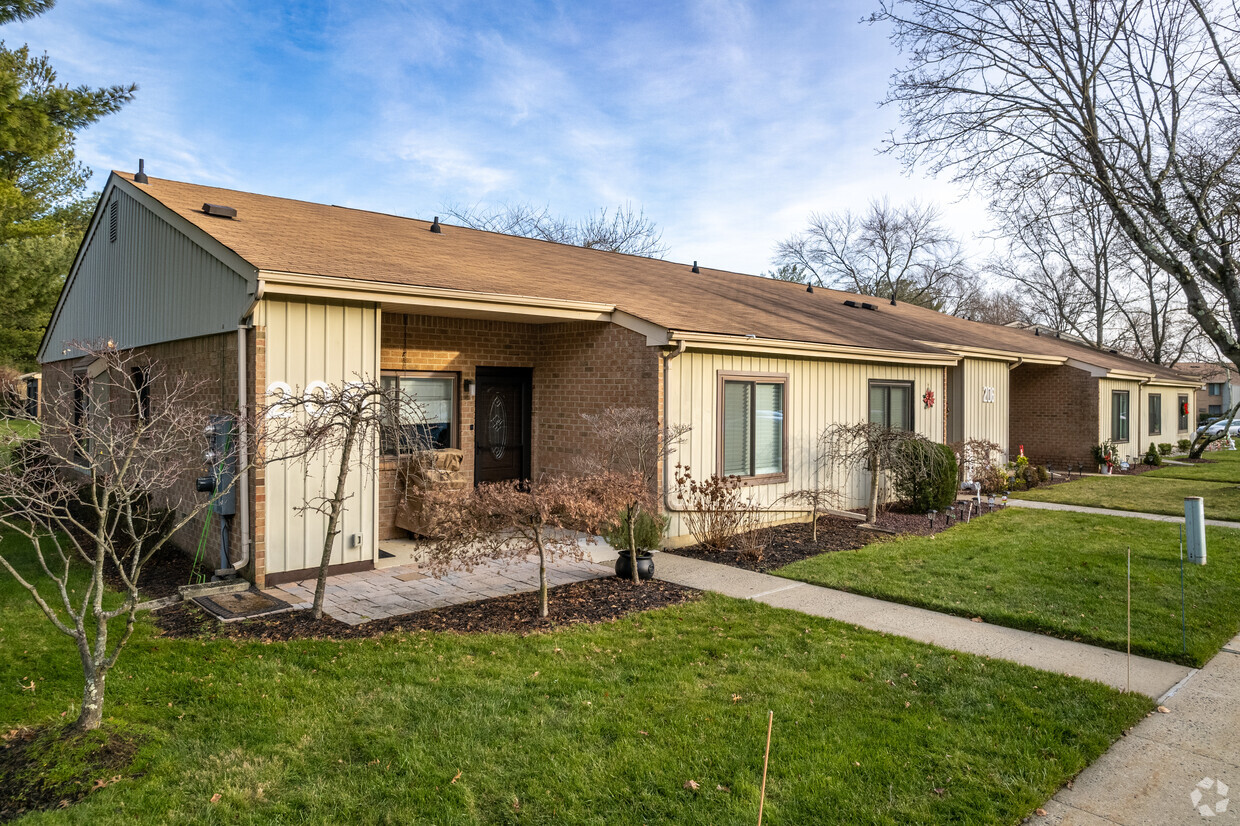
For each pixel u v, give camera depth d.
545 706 4.70
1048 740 4.32
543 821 3.53
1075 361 20.09
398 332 9.67
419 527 9.31
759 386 11.03
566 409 10.77
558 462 10.91
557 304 9.36
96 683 4.16
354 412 6.32
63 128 13.55
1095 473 19.73
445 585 7.67
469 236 13.27
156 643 5.73
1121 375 20.33
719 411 10.34
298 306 7.54
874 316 18.11
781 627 6.36
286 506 7.57
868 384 12.99
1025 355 18.05
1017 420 21.31
